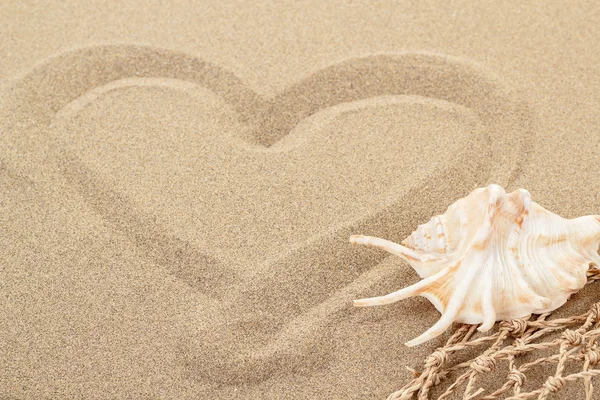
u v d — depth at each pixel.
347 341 0.95
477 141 1.02
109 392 0.93
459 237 0.94
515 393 0.91
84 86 1.07
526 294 0.93
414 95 1.06
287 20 1.11
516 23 1.10
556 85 1.05
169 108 1.05
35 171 1.02
